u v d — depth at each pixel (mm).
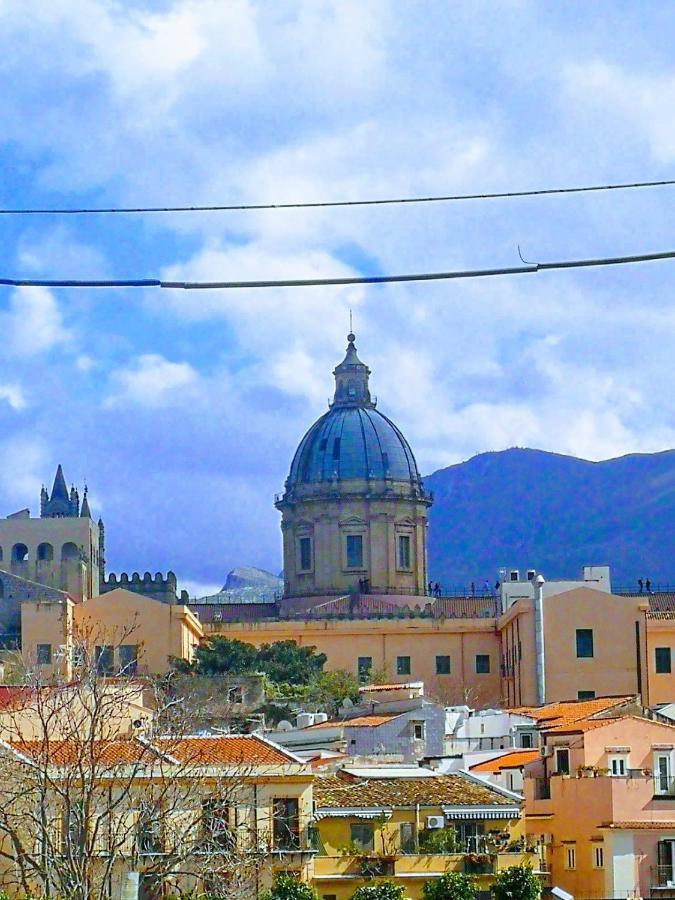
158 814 94750
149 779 95125
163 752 98688
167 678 164375
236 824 101312
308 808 113125
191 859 94250
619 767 132375
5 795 92500
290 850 109812
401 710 173500
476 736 166375
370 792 119500
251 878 96812
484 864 117562
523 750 146500
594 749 132375
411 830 118062
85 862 84188
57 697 111812
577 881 127188
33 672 112625
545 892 113938
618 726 133375
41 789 86750
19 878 90688
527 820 131125
